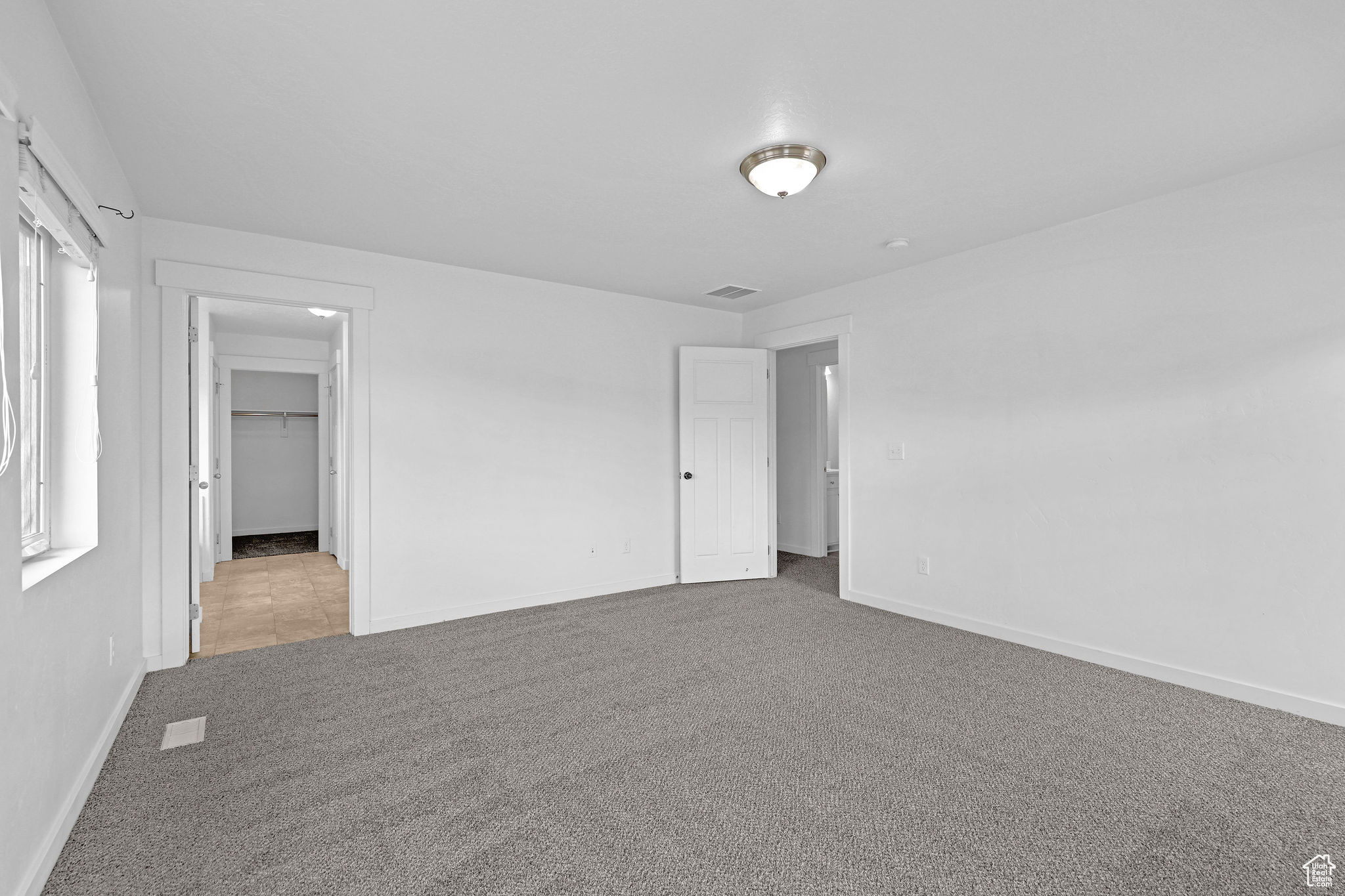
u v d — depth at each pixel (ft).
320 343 22.54
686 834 6.26
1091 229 11.00
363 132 8.09
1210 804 6.73
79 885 5.49
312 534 26.71
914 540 13.96
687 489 17.25
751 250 12.82
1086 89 7.14
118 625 8.61
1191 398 9.92
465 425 14.06
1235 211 9.43
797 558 21.22
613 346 16.31
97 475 7.29
